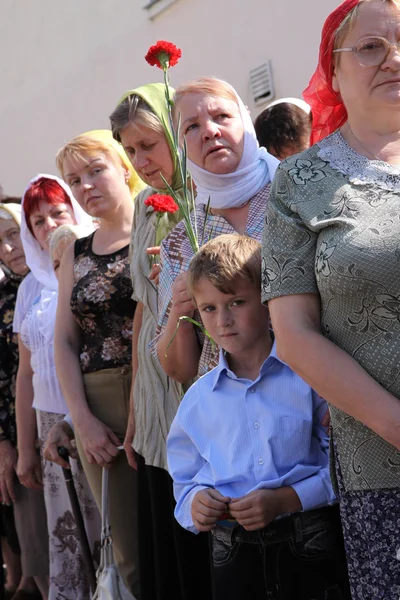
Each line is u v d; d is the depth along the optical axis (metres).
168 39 6.50
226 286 2.41
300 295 2.03
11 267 4.70
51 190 4.25
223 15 5.91
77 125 7.70
